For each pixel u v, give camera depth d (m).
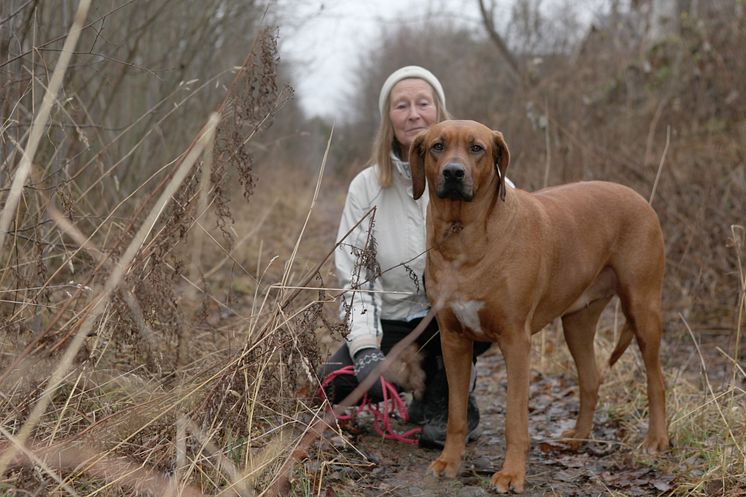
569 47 14.70
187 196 3.25
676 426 4.01
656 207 6.98
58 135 4.89
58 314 2.94
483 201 3.37
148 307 3.18
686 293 6.38
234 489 2.83
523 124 9.66
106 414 3.12
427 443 3.93
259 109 3.37
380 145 4.19
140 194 6.71
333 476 3.34
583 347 4.13
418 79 4.22
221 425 3.03
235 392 3.04
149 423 2.91
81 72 5.91
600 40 11.47
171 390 3.25
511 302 3.39
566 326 4.16
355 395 2.89
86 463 2.82
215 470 2.95
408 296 4.19
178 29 8.43
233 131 3.32
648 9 11.96
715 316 6.22
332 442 3.72
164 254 3.21
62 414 2.82
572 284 3.79
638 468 3.69
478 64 16.55
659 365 3.98
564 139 8.03
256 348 3.16
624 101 10.09
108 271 3.07
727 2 9.76
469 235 3.37
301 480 3.11
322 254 8.84
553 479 3.57
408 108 4.12
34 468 2.63
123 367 3.72
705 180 6.94
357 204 4.26
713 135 8.41
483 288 3.39
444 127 3.44
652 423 3.92
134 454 2.89
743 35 8.67
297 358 3.23
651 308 4.00
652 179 7.06
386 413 3.93
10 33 3.93
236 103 3.32
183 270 3.85
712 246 6.61
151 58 8.20
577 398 4.92
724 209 6.70
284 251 8.67
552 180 7.63
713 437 3.83
